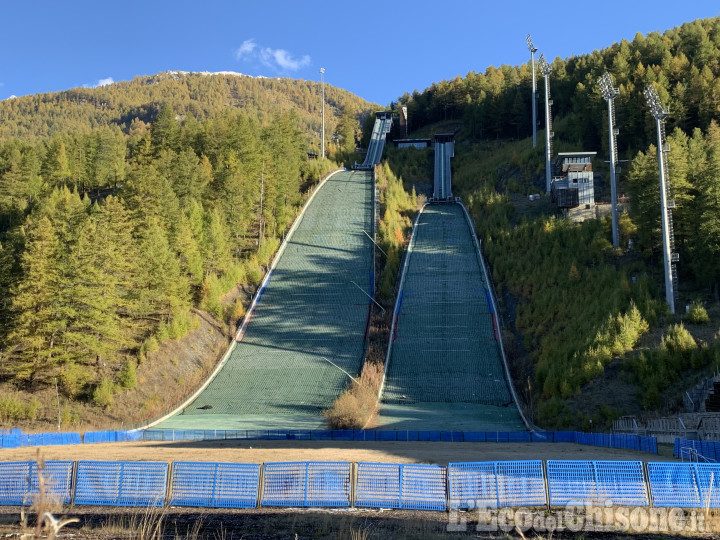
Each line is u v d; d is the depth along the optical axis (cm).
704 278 6631
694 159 7850
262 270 9506
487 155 15562
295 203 12044
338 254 9950
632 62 14362
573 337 6291
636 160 8238
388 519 1856
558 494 1978
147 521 1725
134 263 7344
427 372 6856
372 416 5797
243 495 2080
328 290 8906
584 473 1994
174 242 8456
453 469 2036
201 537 1598
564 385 5575
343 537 1592
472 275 9069
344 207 11806
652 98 6638
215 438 5200
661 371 5209
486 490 2005
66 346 6562
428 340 7512
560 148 12738
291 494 2080
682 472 1958
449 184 14350
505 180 12875
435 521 1831
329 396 6456
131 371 6519
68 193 11238
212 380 7038
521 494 1992
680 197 7119
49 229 6619
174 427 5681
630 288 6669
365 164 16262
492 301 8194
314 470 2098
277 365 7231
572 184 10062
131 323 7238
